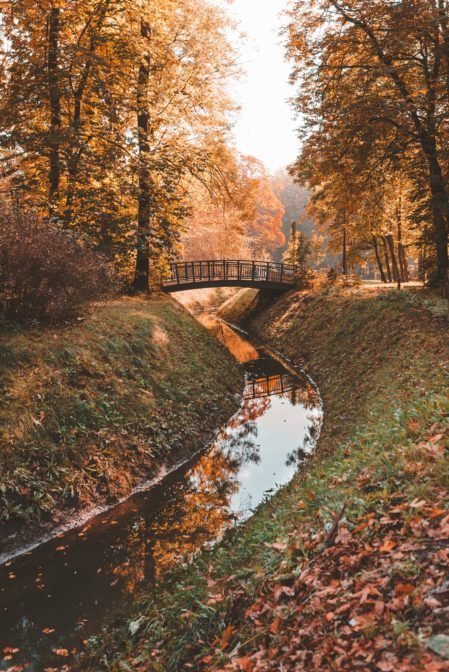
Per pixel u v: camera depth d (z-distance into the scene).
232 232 28.11
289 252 39.19
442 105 16.25
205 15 20.00
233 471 9.85
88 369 10.09
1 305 10.05
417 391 8.15
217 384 14.89
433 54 16.41
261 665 3.30
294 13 17.27
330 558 4.05
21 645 5.03
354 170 17.41
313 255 58.03
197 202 23.98
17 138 14.10
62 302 10.94
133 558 6.67
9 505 6.95
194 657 3.99
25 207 14.47
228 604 4.36
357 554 3.90
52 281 10.52
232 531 7.15
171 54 19.09
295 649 3.30
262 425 12.98
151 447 9.79
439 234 18.42
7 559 6.56
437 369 9.11
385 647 2.88
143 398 10.76
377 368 13.36
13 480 7.20
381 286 26.42
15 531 6.87
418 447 5.05
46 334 10.27
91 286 11.43
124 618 5.30
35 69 14.00
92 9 15.77
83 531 7.37
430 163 17.08
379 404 9.41
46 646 4.99
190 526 7.55
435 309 14.74
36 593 5.92
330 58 17.77
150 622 4.85
